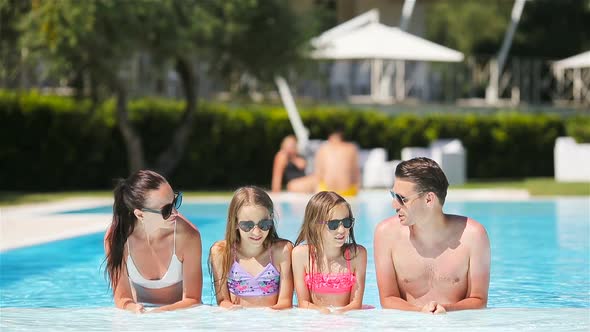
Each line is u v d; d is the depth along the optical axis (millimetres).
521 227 13344
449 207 16594
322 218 6215
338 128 18078
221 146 23188
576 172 24625
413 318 5602
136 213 6074
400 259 6129
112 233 6316
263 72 22422
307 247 6305
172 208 6141
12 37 19234
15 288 8016
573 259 9906
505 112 29125
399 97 30250
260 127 23453
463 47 42688
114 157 21906
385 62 30703
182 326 5441
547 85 34188
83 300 7367
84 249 10641
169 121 22562
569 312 5793
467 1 43406
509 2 42344
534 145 27406
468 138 26469
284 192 20172
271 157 23656
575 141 27188
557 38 42281
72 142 21297
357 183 17969
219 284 6398
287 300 6301
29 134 20844
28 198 18375
